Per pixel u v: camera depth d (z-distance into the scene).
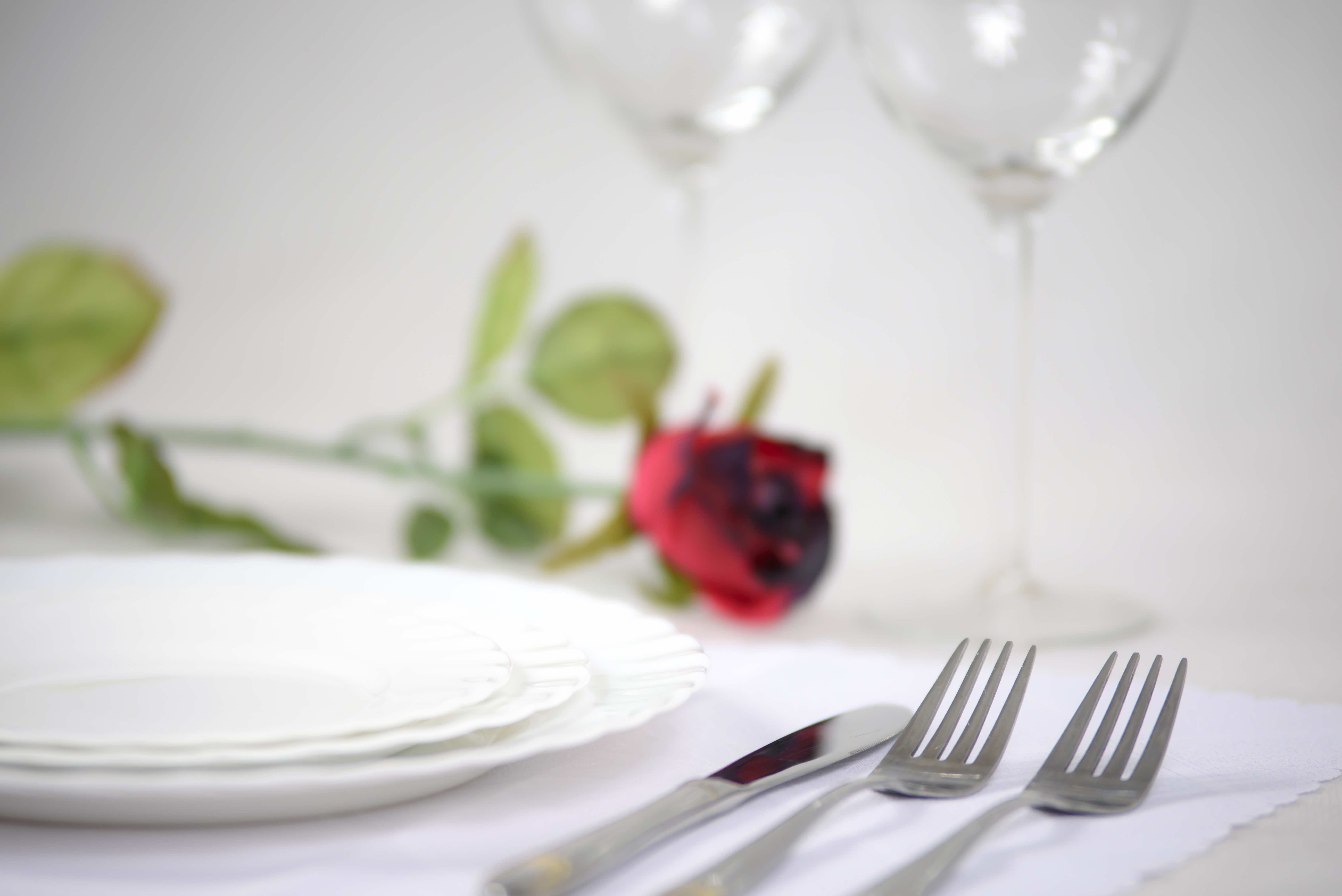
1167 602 0.66
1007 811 0.45
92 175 1.09
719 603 0.64
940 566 0.72
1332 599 0.67
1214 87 0.91
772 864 0.40
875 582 0.70
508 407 0.74
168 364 1.02
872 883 0.41
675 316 0.94
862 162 0.97
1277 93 0.90
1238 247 0.91
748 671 0.54
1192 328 0.92
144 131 1.08
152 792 0.39
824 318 0.99
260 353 1.04
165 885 0.40
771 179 0.99
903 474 0.85
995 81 0.64
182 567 0.54
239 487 0.84
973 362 0.96
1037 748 0.50
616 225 1.05
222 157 1.08
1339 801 0.48
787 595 0.64
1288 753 0.50
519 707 0.44
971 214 0.96
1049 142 0.65
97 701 0.46
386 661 0.48
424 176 1.07
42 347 0.73
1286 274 0.91
